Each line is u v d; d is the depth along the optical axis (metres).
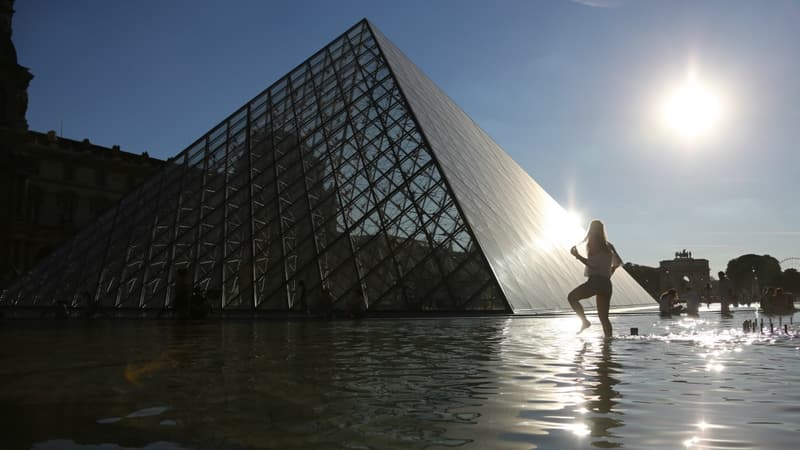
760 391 6.11
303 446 3.84
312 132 44.00
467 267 32.75
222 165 43.66
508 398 5.68
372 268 33.59
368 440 4.01
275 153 43.00
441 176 37.25
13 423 4.50
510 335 15.63
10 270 85.94
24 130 90.12
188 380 6.89
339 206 37.34
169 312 34.44
